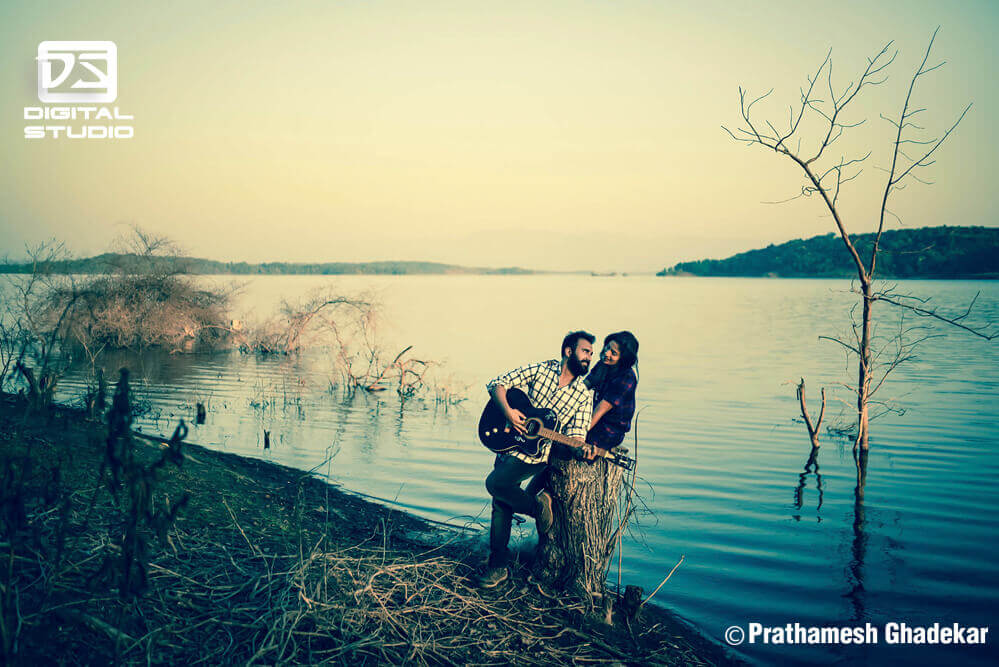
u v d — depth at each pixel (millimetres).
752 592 5684
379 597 4062
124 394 2992
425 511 7328
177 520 4602
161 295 22344
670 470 9414
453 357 22719
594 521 4559
